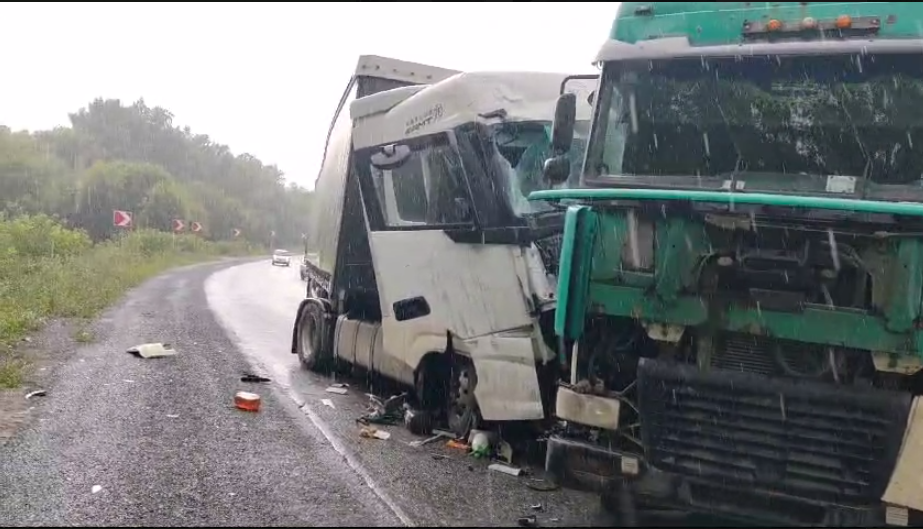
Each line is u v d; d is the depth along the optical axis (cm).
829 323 446
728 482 460
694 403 468
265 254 7588
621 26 543
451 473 611
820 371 458
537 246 646
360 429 743
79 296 1653
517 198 662
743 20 508
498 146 678
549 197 538
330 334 1049
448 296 701
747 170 499
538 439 640
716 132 509
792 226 455
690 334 489
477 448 662
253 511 503
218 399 829
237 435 688
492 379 640
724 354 481
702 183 504
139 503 508
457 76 717
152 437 665
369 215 860
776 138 495
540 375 619
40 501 503
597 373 526
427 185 749
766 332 461
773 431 449
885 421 422
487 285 657
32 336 1162
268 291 2692
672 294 485
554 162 561
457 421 712
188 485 548
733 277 472
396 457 650
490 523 499
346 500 532
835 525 439
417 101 774
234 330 1455
